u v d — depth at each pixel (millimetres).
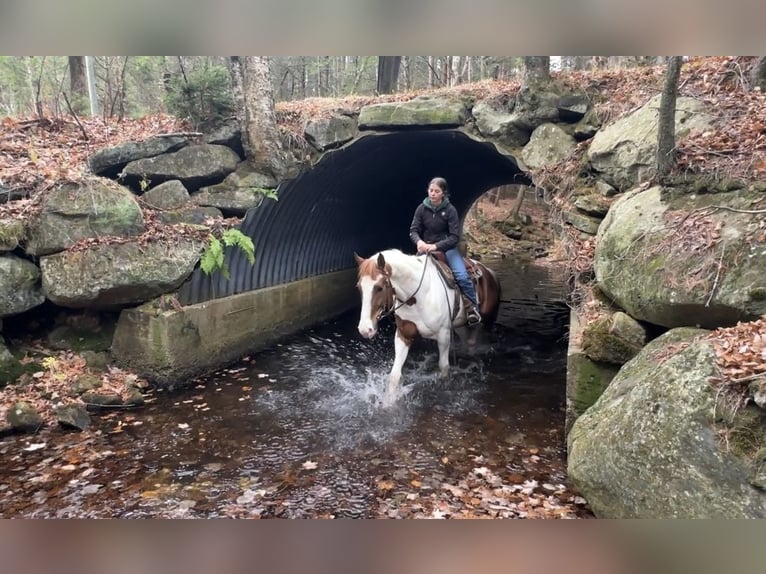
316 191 8695
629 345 4516
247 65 7094
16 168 6340
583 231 6023
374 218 11875
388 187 11398
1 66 13758
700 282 3895
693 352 3285
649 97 6168
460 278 6504
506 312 10945
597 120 6605
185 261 6355
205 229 6715
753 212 3848
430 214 6289
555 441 5039
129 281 5938
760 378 2764
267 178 7398
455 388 6492
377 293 5258
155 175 6840
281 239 8547
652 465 3092
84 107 10648
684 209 4414
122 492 4105
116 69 11516
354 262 11617
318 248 9992
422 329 6039
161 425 5352
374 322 5227
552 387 6535
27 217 5926
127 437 5070
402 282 5637
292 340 8781
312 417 5598
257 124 7242
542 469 4480
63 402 5523
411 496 4062
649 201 4836
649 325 4574
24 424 5059
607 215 5457
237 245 7277
